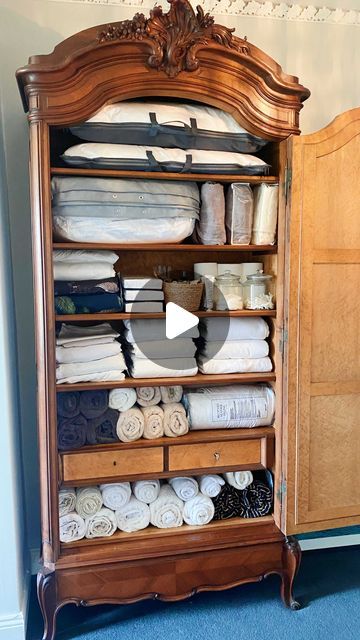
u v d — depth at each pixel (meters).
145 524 1.93
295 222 1.81
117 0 2.10
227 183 1.95
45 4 2.05
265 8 2.25
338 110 2.38
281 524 1.95
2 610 1.80
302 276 1.84
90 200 1.73
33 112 1.62
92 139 1.73
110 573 1.81
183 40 1.66
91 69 1.63
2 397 1.74
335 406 1.94
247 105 1.76
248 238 1.91
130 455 1.87
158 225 1.80
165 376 1.90
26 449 2.20
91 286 1.81
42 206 1.64
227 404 1.97
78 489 1.91
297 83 1.78
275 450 1.98
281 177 1.85
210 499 1.98
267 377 1.96
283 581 1.99
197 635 1.86
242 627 1.90
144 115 1.72
